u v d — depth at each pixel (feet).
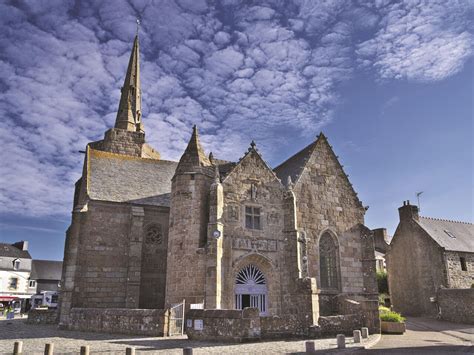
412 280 136.87
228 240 81.10
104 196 102.12
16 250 232.53
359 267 96.84
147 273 100.37
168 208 105.91
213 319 62.13
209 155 116.37
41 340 63.77
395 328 78.54
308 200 94.63
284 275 84.38
